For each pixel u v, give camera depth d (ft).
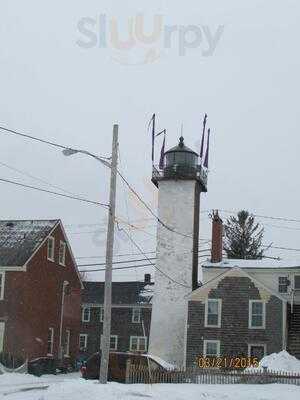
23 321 132.46
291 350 131.85
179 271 152.15
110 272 78.89
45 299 142.92
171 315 149.28
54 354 145.69
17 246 140.46
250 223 227.81
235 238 225.76
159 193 158.20
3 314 132.46
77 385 68.59
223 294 135.03
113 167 82.17
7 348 130.41
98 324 209.05
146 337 204.23
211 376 90.89
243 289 134.31
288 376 89.86
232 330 132.77
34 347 135.95
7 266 134.31
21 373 118.21
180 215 155.53
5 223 151.02
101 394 62.69
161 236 155.33
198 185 163.02
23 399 60.44
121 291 215.72
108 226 80.53
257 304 132.98
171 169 157.89
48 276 145.18
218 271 149.48
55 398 61.46
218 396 65.31
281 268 147.43
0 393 68.95
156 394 64.54
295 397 67.21
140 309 207.21
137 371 88.48
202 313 135.23
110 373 92.07
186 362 133.18
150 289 214.90
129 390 66.64
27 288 134.41
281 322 130.82
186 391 68.80
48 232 145.69
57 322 148.66
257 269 148.46
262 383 89.10
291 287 145.69
